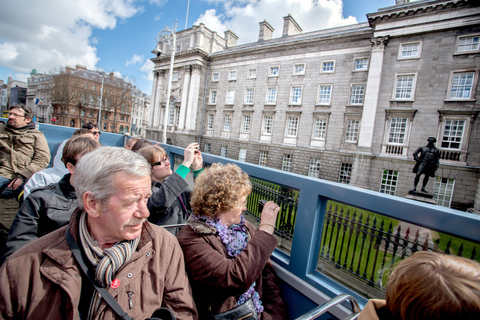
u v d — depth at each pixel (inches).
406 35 733.9
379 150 771.4
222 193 51.4
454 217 36.2
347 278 55.6
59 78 1936.5
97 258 37.8
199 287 51.0
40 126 202.2
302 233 59.6
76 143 64.4
